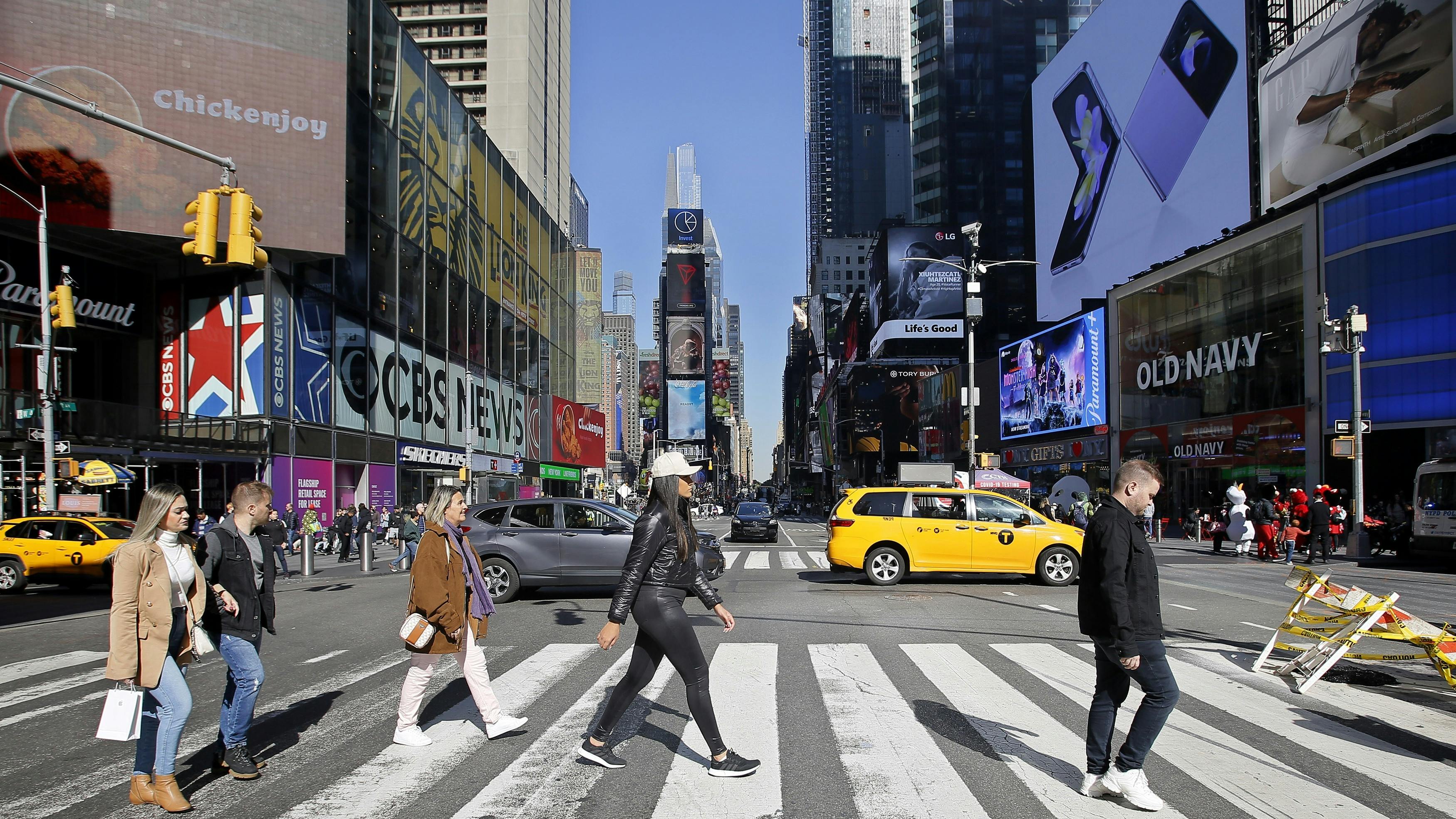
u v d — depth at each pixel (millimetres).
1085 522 24875
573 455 67500
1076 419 50875
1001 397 62125
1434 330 28625
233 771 5266
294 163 30078
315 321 32344
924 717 6605
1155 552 27703
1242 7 45750
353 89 33469
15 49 25844
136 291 30234
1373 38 34844
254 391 29797
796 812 4648
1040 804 4758
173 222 27812
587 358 199625
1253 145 44281
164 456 26656
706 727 5199
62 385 29016
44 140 26047
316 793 5020
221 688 7988
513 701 7273
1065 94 66750
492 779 5250
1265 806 4734
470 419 38250
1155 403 43156
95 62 27000
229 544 5348
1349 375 30891
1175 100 52000
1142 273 47375
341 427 33812
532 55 81500
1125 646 4527
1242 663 8711
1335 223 31688
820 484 124625
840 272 168875
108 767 5664
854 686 7656
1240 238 36875
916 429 92188
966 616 11984
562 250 66500
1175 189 51906
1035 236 72438
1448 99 30984
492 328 49875
